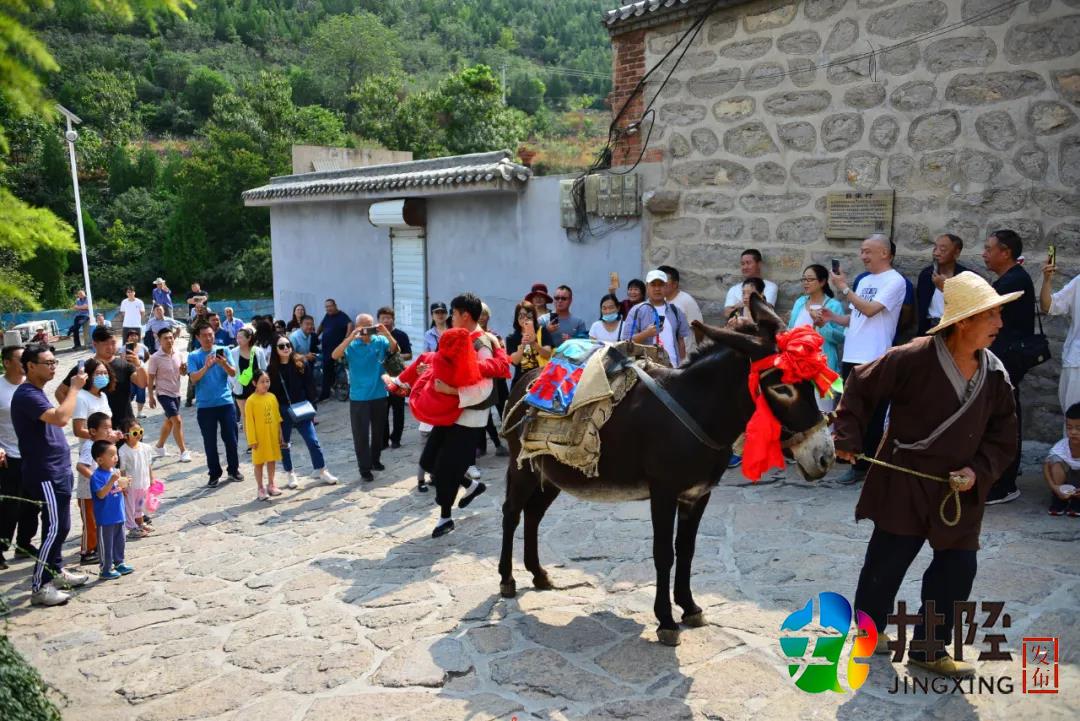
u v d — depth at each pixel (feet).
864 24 26.35
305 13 318.24
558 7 387.55
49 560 19.70
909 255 26.20
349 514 25.23
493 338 23.30
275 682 14.92
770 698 13.15
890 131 26.21
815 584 17.25
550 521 22.91
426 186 39.81
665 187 31.96
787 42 28.14
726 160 30.12
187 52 262.26
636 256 33.53
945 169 25.25
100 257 135.13
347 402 44.96
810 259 28.37
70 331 82.28
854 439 12.87
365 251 47.65
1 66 10.19
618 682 13.93
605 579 18.48
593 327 30.66
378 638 16.31
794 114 28.22
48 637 17.72
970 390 12.31
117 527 21.29
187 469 32.99
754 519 21.44
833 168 27.53
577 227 35.06
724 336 13.39
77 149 149.07
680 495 14.69
